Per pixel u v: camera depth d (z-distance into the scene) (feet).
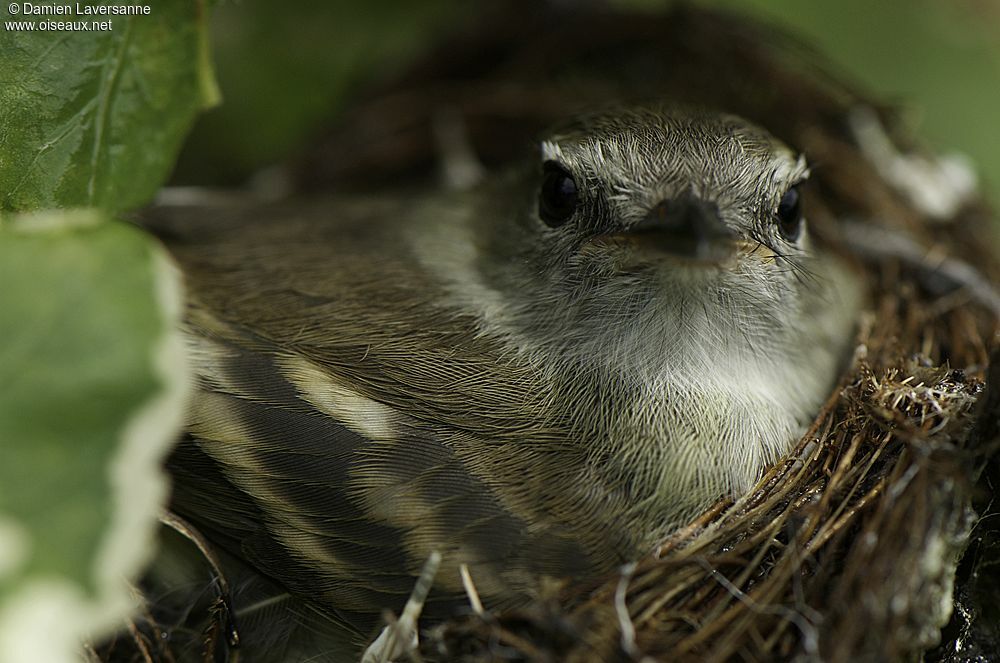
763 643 1.49
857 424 1.53
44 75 1.51
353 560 1.51
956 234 1.62
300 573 1.52
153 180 1.51
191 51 1.51
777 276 1.54
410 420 1.52
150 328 1.46
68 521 1.45
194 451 1.52
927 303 1.59
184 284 1.54
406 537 1.51
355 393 1.52
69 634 1.45
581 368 1.54
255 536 1.52
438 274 1.55
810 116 1.64
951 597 1.51
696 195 1.52
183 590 1.52
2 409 1.45
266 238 1.58
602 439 1.53
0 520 1.45
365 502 1.51
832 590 1.50
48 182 1.51
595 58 1.67
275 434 1.52
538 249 1.54
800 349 1.55
